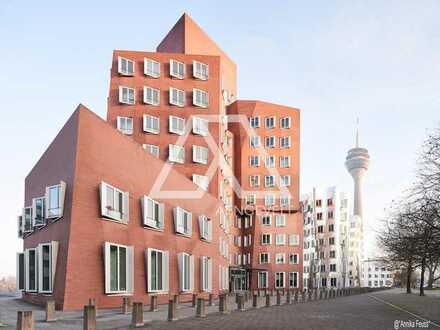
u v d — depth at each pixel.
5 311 21.56
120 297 27.14
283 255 78.56
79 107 25.03
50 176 27.72
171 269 35.75
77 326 16.12
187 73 57.78
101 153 26.47
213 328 17.25
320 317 22.89
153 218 32.75
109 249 26.06
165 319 20.47
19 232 36.69
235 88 82.12
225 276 61.09
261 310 28.34
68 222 24.00
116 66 55.62
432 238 23.80
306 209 123.50
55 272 24.11
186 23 66.69
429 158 23.75
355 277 152.62
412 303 36.72
